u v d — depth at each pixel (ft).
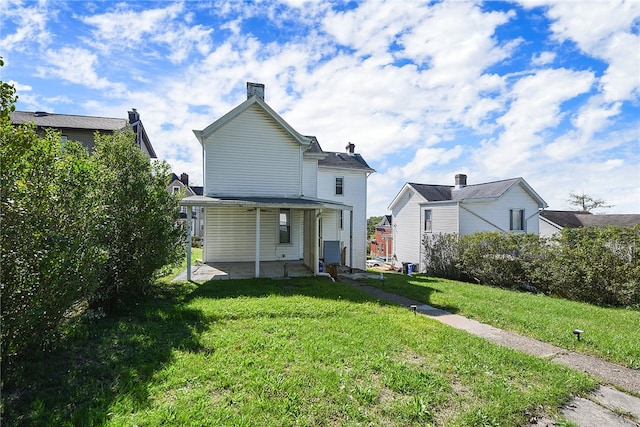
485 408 9.53
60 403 9.22
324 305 21.58
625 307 26.37
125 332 15.38
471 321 20.70
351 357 12.98
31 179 11.58
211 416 8.68
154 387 10.20
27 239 10.92
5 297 10.23
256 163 42.09
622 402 10.63
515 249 37.27
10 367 10.85
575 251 30.32
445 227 60.85
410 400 9.86
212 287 27.32
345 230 60.80
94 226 14.14
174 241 24.35
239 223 43.09
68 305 12.50
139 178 20.57
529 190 61.87
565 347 16.02
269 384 10.52
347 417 8.96
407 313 21.02
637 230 26.61
